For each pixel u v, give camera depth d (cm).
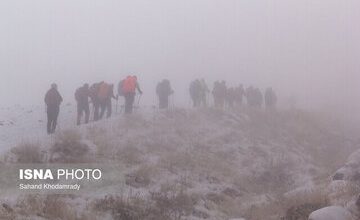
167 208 1386
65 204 1233
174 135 2148
